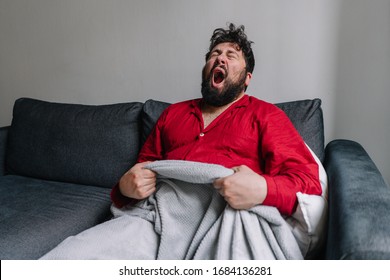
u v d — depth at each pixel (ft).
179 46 5.69
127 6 5.88
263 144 3.66
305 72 5.18
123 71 6.14
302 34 5.10
